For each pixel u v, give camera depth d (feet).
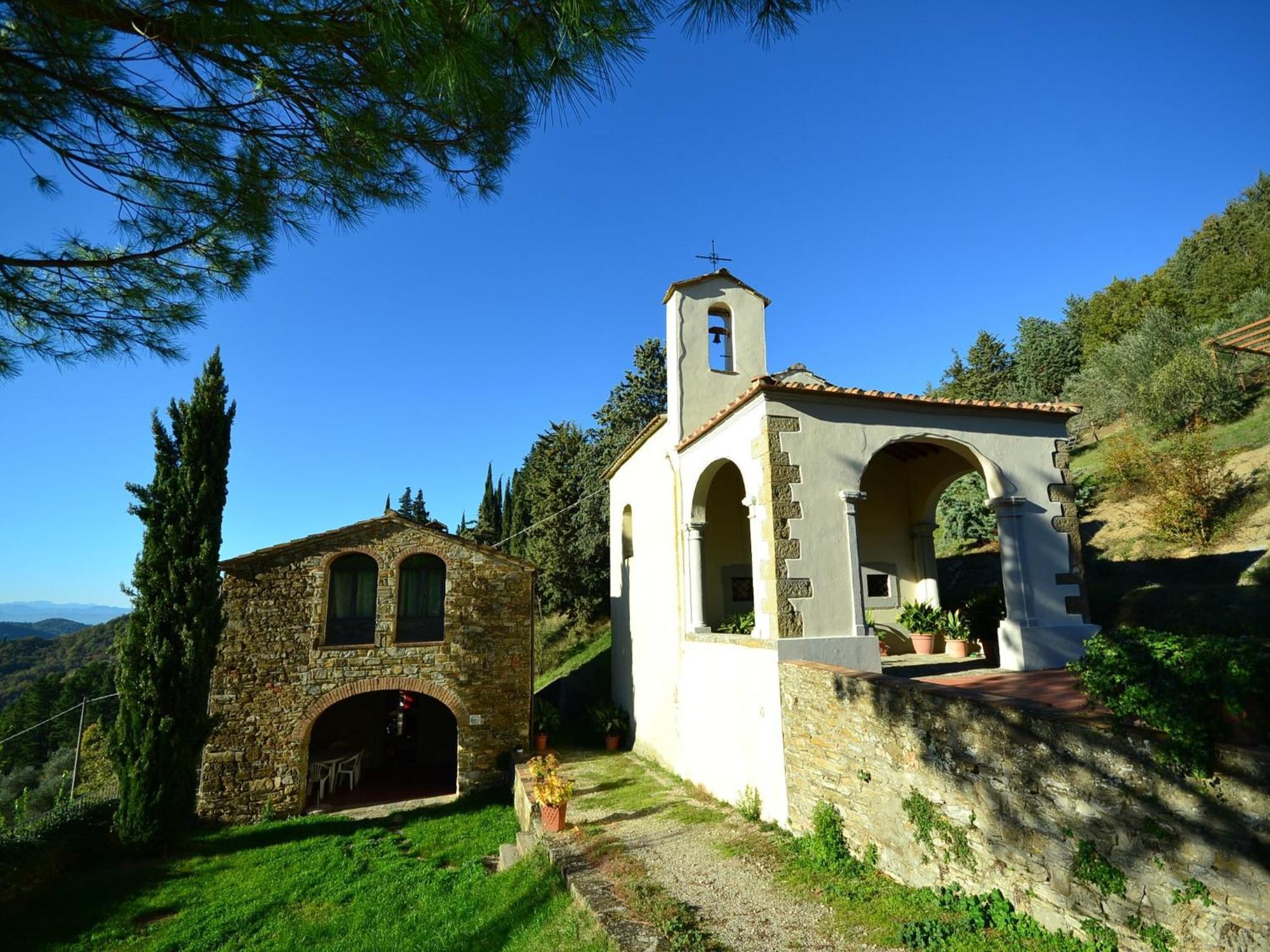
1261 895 10.75
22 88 12.67
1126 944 12.82
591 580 95.50
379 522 51.01
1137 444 58.18
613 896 20.90
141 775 38.37
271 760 45.75
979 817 16.72
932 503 42.86
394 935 25.67
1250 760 11.14
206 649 41.24
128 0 10.87
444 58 10.44
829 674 23.66
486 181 15.64
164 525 41.37
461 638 50.72
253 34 10.85
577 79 11.83
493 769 49.57
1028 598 29.71
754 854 24.14
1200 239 116.47
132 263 15.94
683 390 42.04
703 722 36.19
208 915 30.07
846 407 29.78
